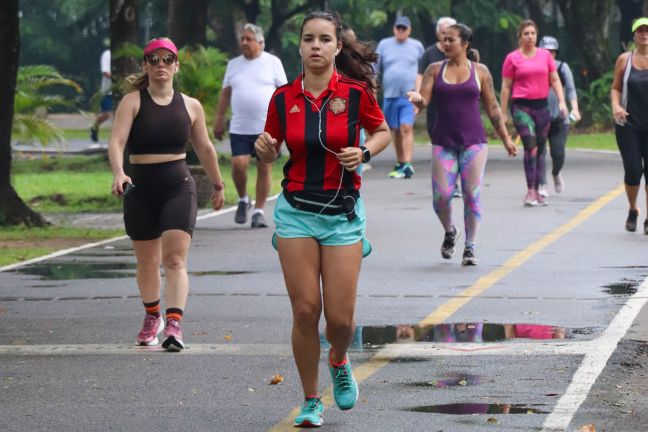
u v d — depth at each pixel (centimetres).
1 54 3291
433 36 8488
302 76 1301
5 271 2444
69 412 1347
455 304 1978
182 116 1730
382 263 2448
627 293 2053
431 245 2708
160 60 1712
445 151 2422
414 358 1582
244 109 3150
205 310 1967
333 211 1274
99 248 2812
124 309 2000
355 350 1634
